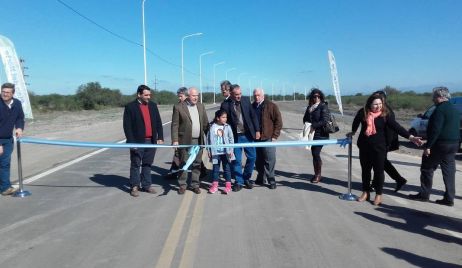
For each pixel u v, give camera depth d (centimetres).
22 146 1616
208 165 1159
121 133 2288
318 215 690
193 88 840
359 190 878
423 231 612
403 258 512
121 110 7319
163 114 5181
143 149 832
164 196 816
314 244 556
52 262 497
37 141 834
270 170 882
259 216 682
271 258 509
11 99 820
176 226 628
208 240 570
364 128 762
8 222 648
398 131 752
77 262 497
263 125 870
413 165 1216
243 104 871
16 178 989
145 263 494
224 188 890
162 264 491
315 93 943
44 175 1027
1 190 822
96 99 8088
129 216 680
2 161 815
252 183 897
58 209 720
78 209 720
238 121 871
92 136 2100
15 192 825
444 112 741
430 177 781
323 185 927
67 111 6706
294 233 599
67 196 812
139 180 831
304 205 753
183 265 488
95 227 623
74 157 1338
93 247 543
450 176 757
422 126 1772
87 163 1217
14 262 497
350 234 596
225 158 844
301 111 6253
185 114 831
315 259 506
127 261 500
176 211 709
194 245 551
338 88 2045
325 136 941
